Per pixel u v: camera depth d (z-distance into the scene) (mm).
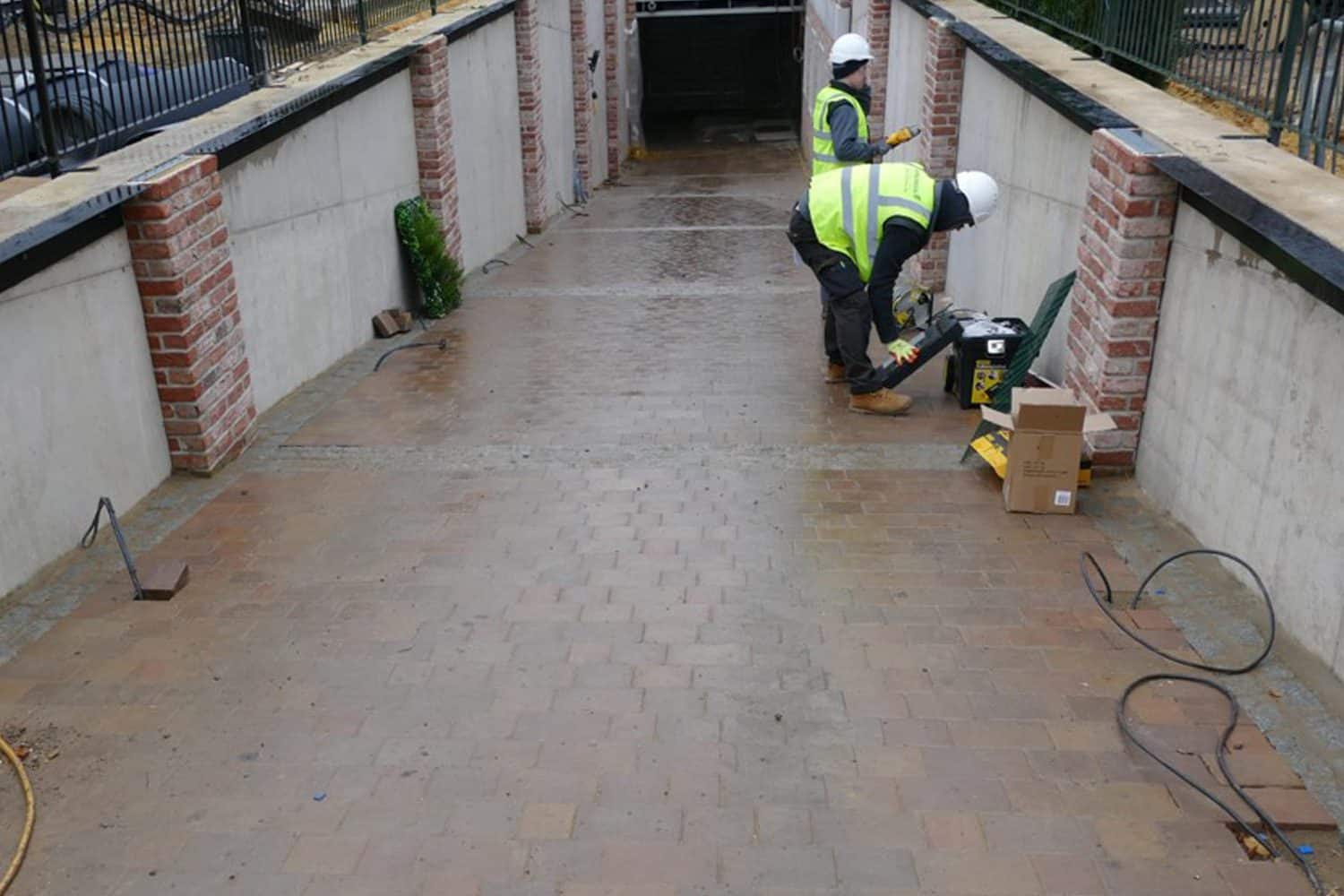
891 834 3086
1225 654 3914
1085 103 5840
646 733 3545
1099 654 3943
